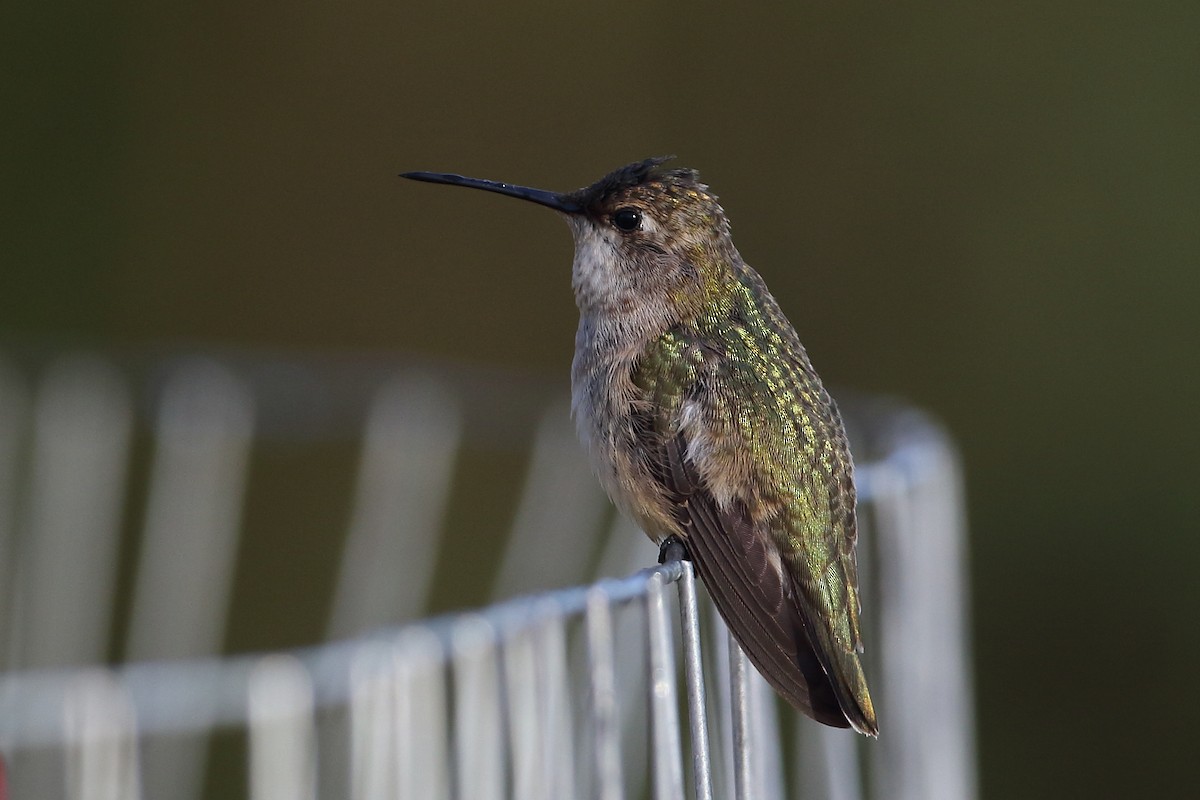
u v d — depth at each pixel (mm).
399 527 9352
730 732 5645
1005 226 15695
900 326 15875
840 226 16109
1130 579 14492
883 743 6137
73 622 9406
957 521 6957
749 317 6734
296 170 15812
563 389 9336
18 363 10289
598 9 16578
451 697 4410
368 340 15883
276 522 13516
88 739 3791
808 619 5906
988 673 14312
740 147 16328
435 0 16266
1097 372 15164
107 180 15086
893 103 16078
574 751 5316
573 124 16516
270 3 15734
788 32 16359
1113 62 15648
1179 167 15352
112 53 15180
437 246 16219
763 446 6117
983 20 15992
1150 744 13906
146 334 15141
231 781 9406
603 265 6859
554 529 9250
